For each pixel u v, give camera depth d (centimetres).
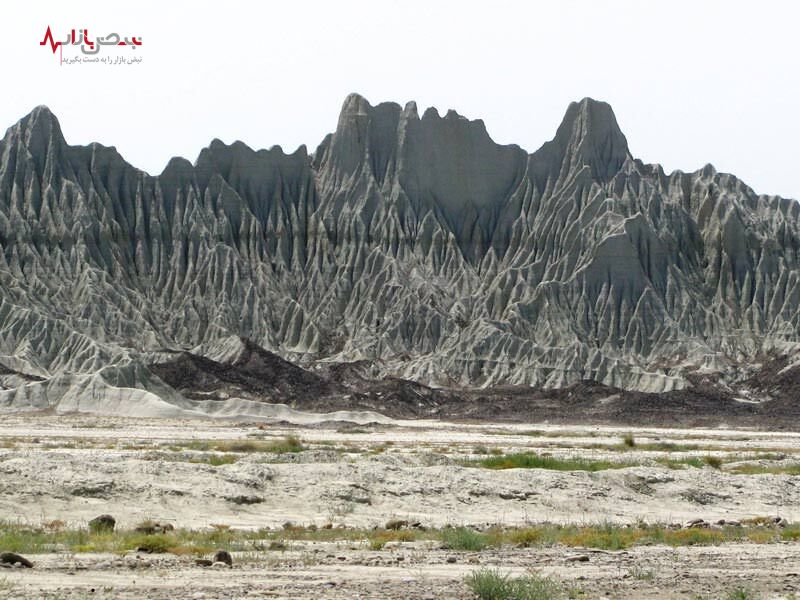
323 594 3600
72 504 5709
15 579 3762
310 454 8325
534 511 6556
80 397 16412
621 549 5034
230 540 4969
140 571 4009
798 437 15888
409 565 4300
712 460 10031
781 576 4238
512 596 3628
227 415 16625
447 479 6850
